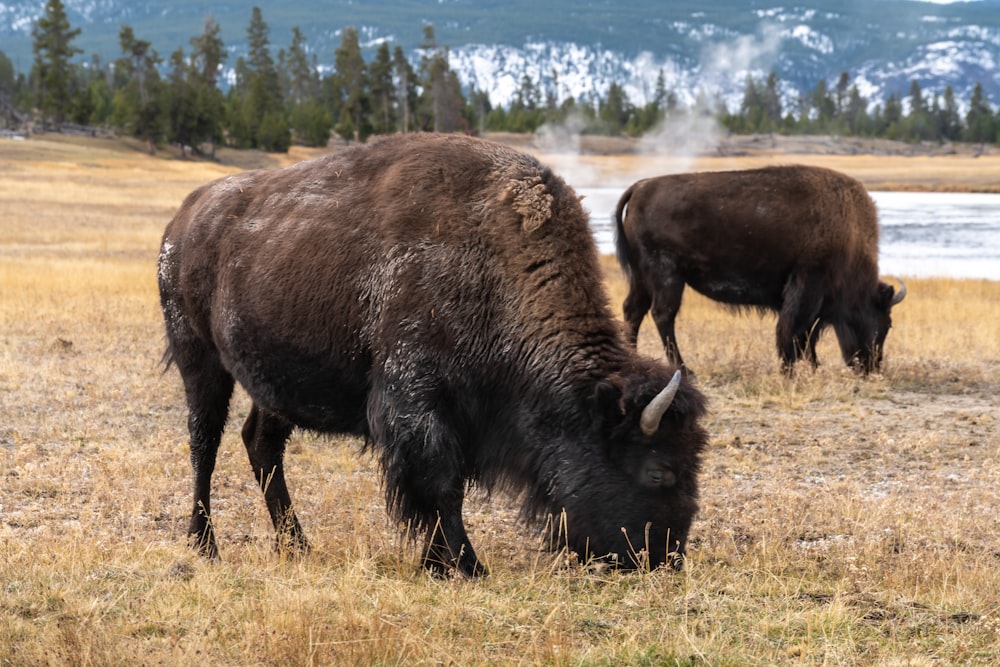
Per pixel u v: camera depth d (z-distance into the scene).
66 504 26.00
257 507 26.48
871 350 45.50
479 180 21.91
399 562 21.59
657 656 16.33
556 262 21.38
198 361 24.98
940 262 112.56
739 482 29.42
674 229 45.69
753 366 45.16
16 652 15.95
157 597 18.45
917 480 29.84
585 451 20.30
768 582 20.16
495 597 18.98
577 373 20.56
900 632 17.61
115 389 39.97
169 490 27.66
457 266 21.16
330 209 22.61
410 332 20.91
